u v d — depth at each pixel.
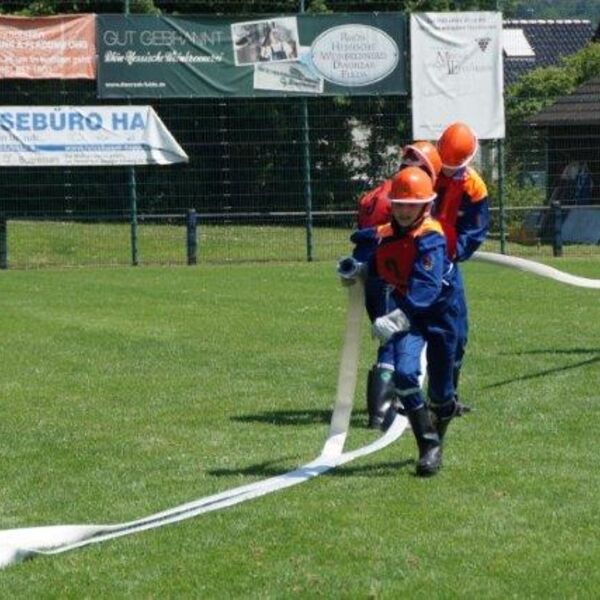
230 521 11.59
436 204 15.27
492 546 10.76
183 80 39.78
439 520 11.48
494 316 25.64
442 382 13.30
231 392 18.12
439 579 10.00
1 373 20.00
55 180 45.09
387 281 13.30
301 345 22.34
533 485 12.56
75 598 9.81
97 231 44.53
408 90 40.47
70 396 18.02
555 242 41.47
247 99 44.41
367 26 40.19
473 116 40.12
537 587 9.81
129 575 10.26
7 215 43.56
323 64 40.16
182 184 45.34
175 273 36.78
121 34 39.44
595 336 22.61
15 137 39.06
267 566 10.38
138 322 25.80
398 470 13.31
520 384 18.09
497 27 39.94
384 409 15.76
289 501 12.18
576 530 11.14
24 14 48.88
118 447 14.83
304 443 14.88
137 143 39.62
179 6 49.88
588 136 46.84
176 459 14.19
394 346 13.24
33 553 10.77
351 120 45.91
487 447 14.27
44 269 38.94
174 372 19.84
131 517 12.01
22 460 14.27
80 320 26.23
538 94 57.91
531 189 48.41
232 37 39.91
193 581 10.09
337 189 45.91
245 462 14.01
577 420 15.61
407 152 14.68
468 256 15.40
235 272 36.78
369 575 10.12
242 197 46.00
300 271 36.81
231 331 24.22
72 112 39.25
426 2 49.81
